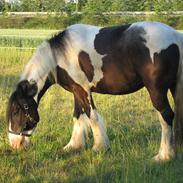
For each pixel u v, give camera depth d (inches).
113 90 241.8
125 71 231.6
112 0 1659.7
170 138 230.4
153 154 244.1
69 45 242.4
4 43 853.2
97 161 237.0
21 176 219.3
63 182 210.5
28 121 251.4
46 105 368.8
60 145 269.4
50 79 253.0
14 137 252.5
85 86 246.2
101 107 366.3
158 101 225.5
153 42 220.7
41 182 209.6
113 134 281.6
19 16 1708.9
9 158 245.0
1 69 591.2
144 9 1699.1
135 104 393.7
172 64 222.5
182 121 229.8
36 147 260.5
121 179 206.4
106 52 233.8
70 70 245.0
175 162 228.2
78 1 1721.2
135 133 285.6
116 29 235.3
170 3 1535.4
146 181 202.8
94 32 240.4
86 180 212.5
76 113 260.4
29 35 1132.5
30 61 251.4
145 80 225.9
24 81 249.1
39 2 1919.3
